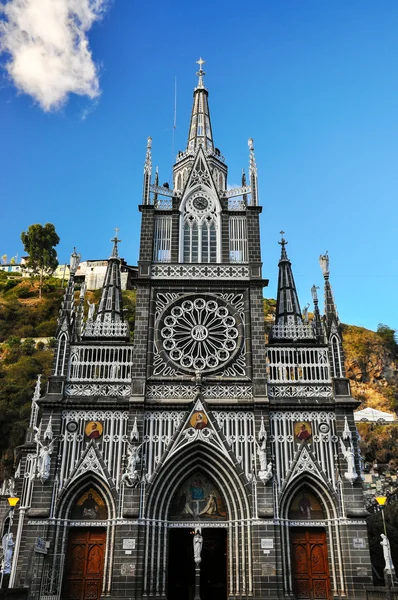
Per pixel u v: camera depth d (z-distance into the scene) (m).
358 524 34.81
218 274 42.69
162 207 45.62
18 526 41.75
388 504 52.59
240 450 37.06
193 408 37.81
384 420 102.25
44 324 116.94
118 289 49.41
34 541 33.94
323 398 38.50
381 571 43.94
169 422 37.78
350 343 131.25
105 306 48.06
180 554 41.09
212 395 38.59
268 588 33.12
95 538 35.25
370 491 68.88
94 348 40.12
